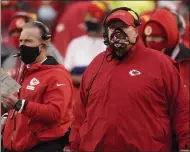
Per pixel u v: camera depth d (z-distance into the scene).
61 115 17.42
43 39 17.89
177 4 31.56
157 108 16.23
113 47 16.45
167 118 16.36
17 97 17.70
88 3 28.03
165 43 19.22
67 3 33.88
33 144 17.61
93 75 16.81
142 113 16.14
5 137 17.88
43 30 17.91
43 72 17.77
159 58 16.38
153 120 16.16
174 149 17.42
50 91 17.53
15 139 17.73
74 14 28.33
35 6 33.38
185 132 16.14
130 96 16.16
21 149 17.66
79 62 25.03
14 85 16.97
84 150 16.55
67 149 19.34
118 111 16.17
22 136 17.67
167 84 16.25
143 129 16.09
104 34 16.78
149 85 16.17
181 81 16.38
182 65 19.22
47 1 33.59
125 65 16.44
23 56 17.86
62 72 17.78
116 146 16.19
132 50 16.47
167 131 16.28
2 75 16.94
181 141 16.17
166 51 19.31
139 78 16.25
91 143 16.47
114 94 16.28
